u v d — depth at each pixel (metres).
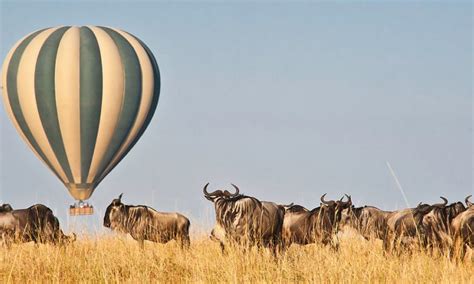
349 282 36.03
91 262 41.00
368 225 49.34
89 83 89.25
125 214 54.03
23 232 50.09
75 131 89.50
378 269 38.03
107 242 47.12
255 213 46.09
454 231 44.22
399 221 47.41
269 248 46.75
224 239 45.94
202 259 41.12
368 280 36.47
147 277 38.81
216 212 46.44
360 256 40.12
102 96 89.56
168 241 54.69
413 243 46.16
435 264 39.19
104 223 54.06
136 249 44.25
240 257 40.56
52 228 50.66
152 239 54.03
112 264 40.75
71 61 89.69
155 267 40.53
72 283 39.34
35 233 50.41
